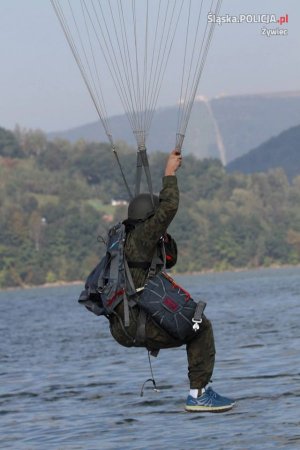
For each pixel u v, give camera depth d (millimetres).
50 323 138750
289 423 30641
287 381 42094
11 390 47938
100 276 23062
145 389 43281
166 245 23094
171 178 22797
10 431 34531
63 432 33250
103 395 42562
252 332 80375
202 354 23297
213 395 23609
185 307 22562
